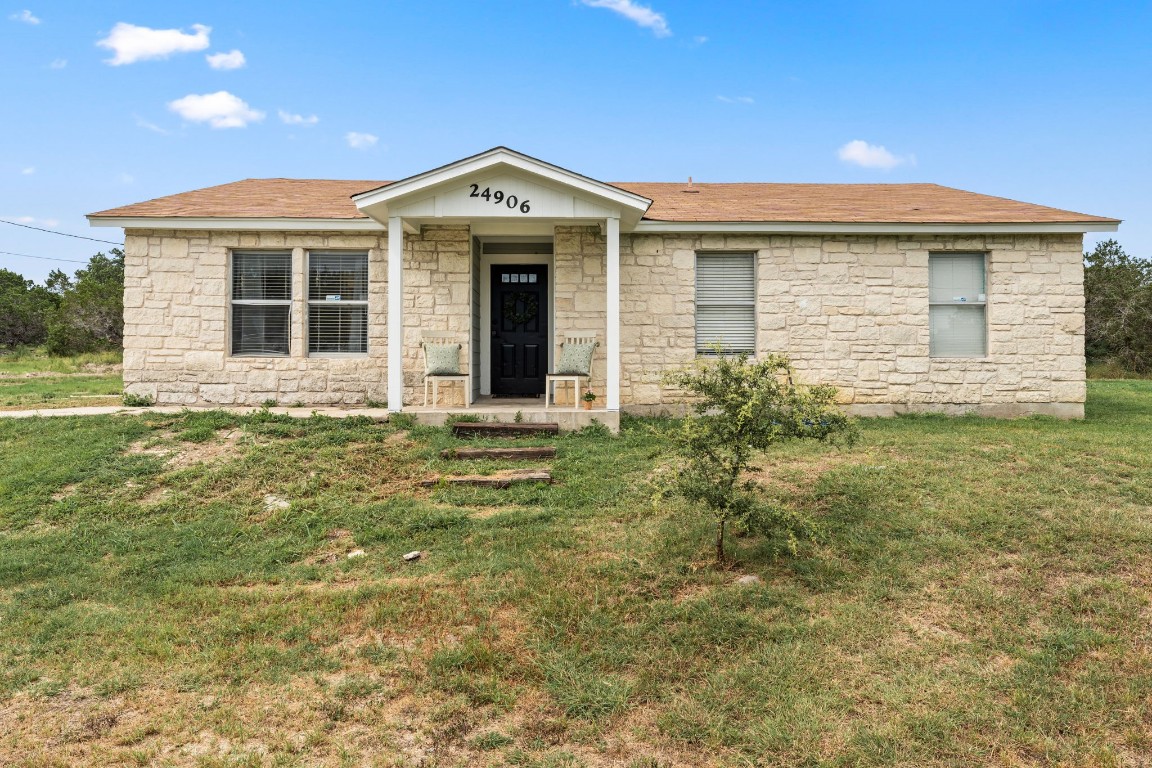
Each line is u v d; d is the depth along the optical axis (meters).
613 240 9.59
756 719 3.34
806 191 14.16
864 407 11.28
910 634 4.06
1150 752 3.08
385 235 11.10
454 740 3.21
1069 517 5.56
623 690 3.57
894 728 3.23
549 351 12.25
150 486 7.05
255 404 11.00
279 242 11.02
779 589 4.61
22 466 7.38
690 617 4.29
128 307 10.84
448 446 8.34
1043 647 3.88
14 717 3.38
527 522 5.99
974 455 7.60
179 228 10.71
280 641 4.12
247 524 6.19
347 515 6.28
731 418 4.89
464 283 11.09
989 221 10.95
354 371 11.10
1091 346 28.64
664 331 11.24
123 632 4.23
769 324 11.24
